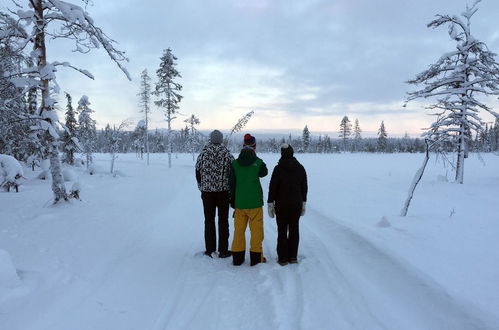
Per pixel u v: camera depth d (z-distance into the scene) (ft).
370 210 27.68
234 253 15.15
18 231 19.93
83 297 11.67
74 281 12.78
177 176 69.77
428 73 55.83
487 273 13.01
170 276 14.01
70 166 99.50
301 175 15.02
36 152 61.52
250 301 11.54
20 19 24.86
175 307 11.28
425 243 16.99
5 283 11.28
